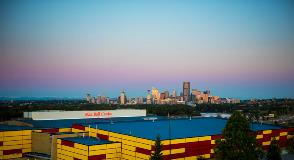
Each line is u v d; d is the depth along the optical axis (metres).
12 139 90.19
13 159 90.12
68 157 79.94
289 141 108.44
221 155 62.62
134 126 98.81
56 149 84.12
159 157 65.25
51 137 85.00
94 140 82.88
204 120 126.19
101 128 91.19
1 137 88.38
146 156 74.81
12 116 199.38
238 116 62.97
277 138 105.62
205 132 91.12
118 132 84.00
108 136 86.12
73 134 88.38
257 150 62.62
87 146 73.88
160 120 120.12
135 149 77.75
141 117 139.88
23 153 91.94
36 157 88.44
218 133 89.81
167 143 75.88
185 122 116.19
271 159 80.12
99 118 130.12
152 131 88.69
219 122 119.75
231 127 62.69
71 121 116.69
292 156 97.56
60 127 100.94
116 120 124.00
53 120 117.50
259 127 109.62
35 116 116.44
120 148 81.00
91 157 74.31
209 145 85.25
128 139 79.62
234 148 61.03
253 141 62.00
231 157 60.56
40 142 90.38
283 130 108.19
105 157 77.25
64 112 121.56
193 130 94.62
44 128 97.62
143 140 75.69
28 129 93.94
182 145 78.94
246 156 60.06
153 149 73.12
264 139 100.75
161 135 81.94
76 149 77.25
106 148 77.44
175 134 84.81
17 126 103.19
